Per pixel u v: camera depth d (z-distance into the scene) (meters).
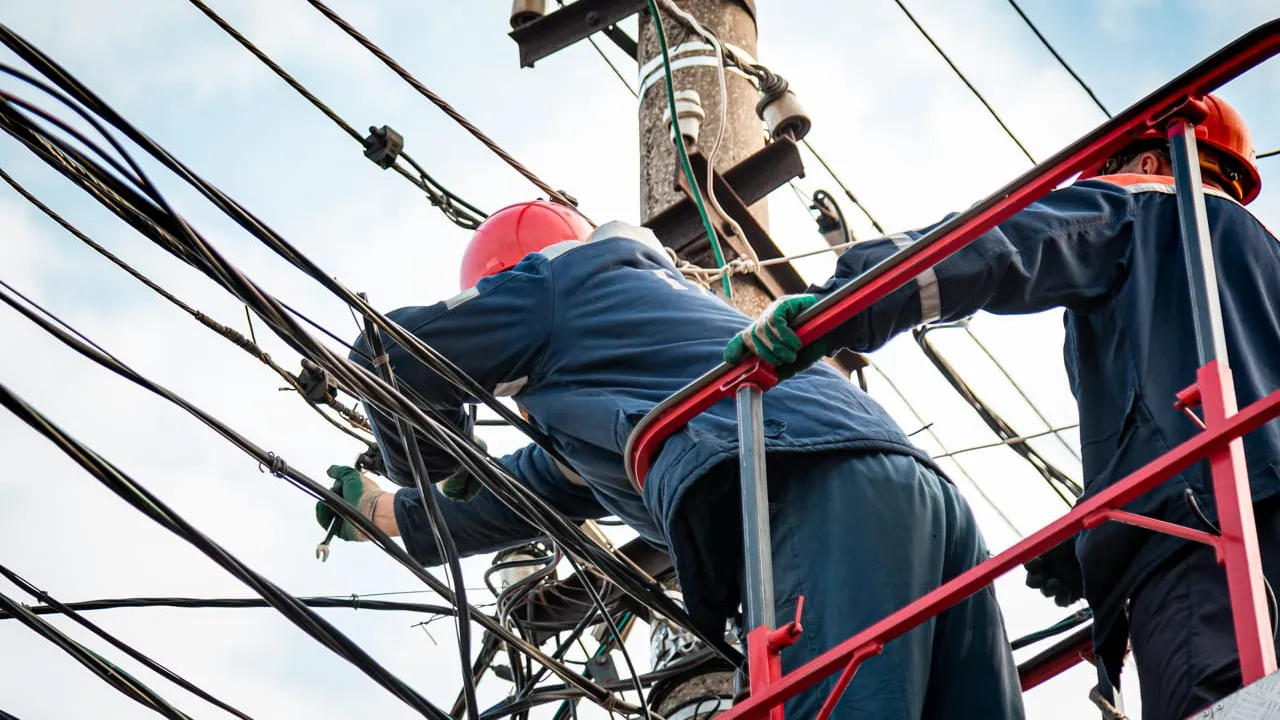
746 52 9.51
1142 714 4.88
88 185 4.96
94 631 5.32
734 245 8.43
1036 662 6.32
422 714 5.08
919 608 4.37
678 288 6.26
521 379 6.19
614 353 6.02
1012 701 5.38
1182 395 4.28
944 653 5.38
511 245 7.23
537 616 8.12
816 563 5.28
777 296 8.41
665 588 7.84
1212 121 5.86
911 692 5.05
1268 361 5.12
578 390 6.03
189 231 4.79
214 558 4.82
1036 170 4.70
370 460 7.18
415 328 6.11
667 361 5.94
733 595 5.64
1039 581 5.72
